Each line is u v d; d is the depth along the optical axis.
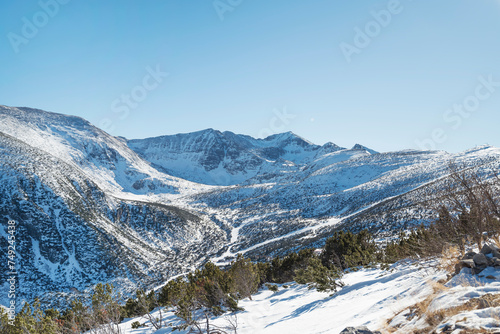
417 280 7.40
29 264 98.06
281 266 30.78
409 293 6.32
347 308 8.67
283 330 8.95
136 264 116.81
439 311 3.75
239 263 22.73
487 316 3.05
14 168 135.25
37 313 16.44
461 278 4.77
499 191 7.61
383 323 4.88
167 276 110.88
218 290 17.41
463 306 3.57
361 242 25.36
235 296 18.72
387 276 10.90
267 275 32.44
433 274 6.99
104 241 122.00
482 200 7.75
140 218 169.25
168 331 15.03
